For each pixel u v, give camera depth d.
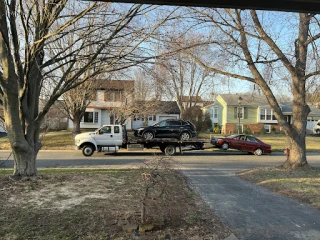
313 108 49.59
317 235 5.43
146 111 28.59
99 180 9.92
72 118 27.53
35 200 7.38
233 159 19.08
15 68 9.88
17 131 9.61
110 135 19.70
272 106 13.27
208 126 46.56
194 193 8.62
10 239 5.02
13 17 8.55
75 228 5.52
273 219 6.33
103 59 9.30
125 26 8.74
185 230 5.50
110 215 6.21
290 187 9.48
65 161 16.92
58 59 9.48
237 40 12.30
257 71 12.94
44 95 14.75
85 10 8.26
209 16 11.41
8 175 10.29
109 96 28.45
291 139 13.28
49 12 8.86
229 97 45.19
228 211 6.87
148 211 5.84
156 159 7.10
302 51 12.59
